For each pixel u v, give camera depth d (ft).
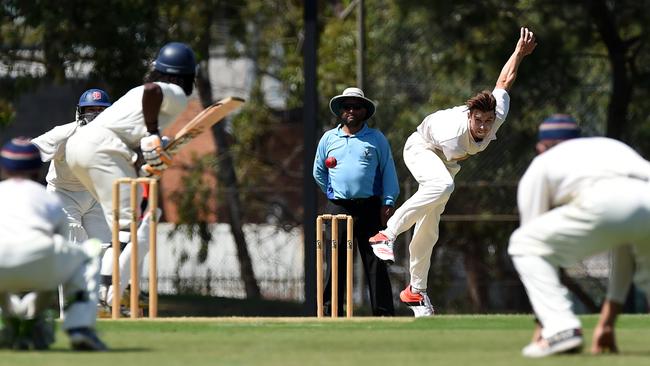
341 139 115.65
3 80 193.77
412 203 107.24
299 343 73.51
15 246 66.13
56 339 75.31
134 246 89.15
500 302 216.95
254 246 233.96
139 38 184.96
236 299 195.62
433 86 196.03
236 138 238.48
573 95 194.49
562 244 64.54
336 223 106.63
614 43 191.21
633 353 66.90
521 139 192.03
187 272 238.68
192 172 228.22
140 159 94.02
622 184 63.57
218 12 232.94
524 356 65.21
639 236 63.82
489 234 211.61
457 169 111.04
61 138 109.50
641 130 194.49
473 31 193.77
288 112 241.35
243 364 62.59
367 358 65.21
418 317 91.61
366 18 199.11
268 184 237.25
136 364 62.54
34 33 192.24
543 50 190.80
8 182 68.54
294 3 244.63
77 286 68.23
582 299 205.77
